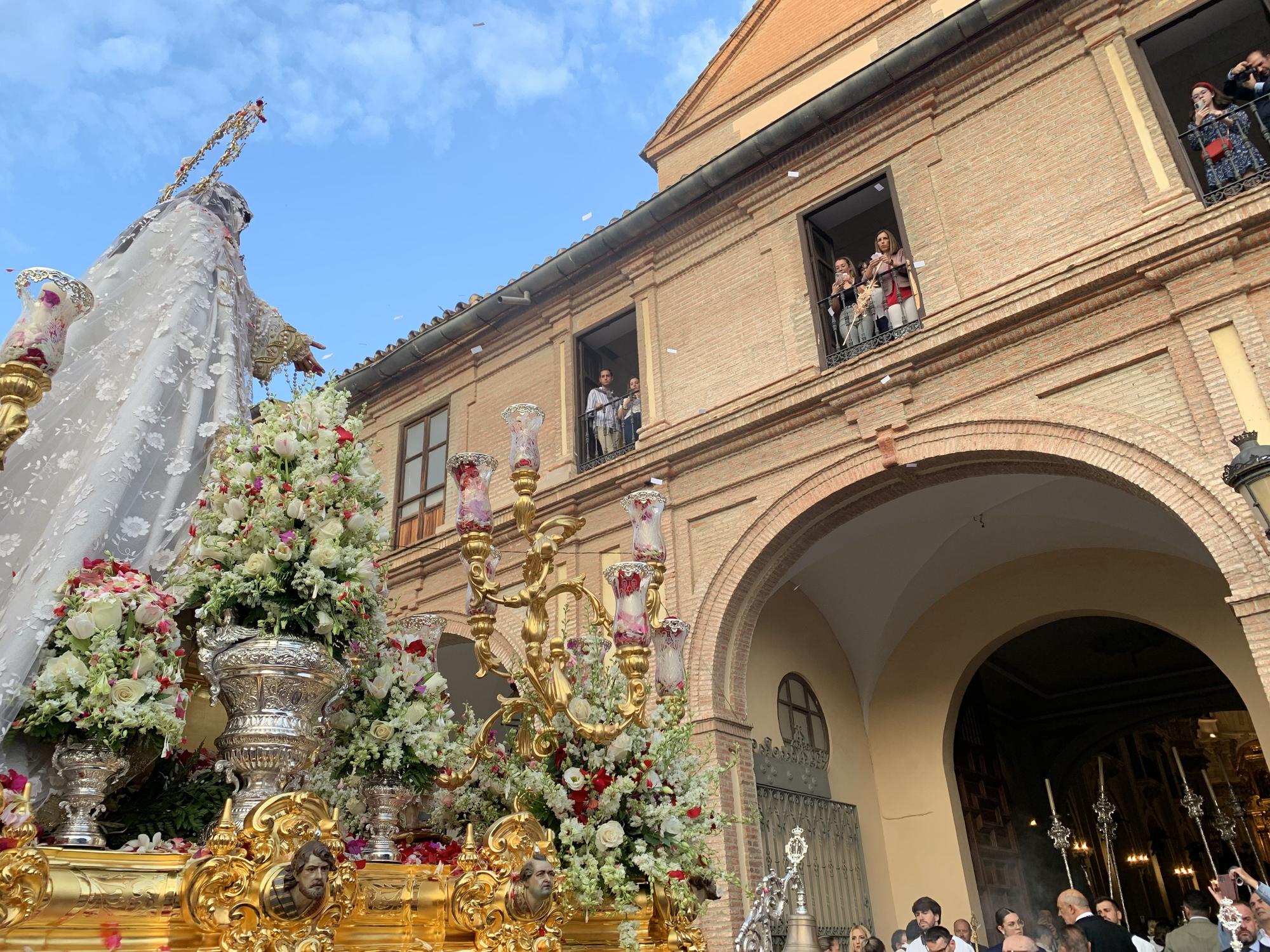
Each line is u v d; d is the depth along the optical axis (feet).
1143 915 67.00
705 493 34.45
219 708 12.47
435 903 10.45
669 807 14.34
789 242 36.27
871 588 41.52
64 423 11.49
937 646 42.09
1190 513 24.21
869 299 33.65
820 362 33.53
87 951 7.59
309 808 9.14
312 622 10.74
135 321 12.58
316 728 10.85
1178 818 71.87
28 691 9.16
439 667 45.32
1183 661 53.78
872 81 34.35
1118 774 71.61
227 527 10.75
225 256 14.01
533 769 14.14
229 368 12.89
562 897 11.98
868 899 37.24
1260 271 25.02
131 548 10.83
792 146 37.09
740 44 44.29
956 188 32.63
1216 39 35.50
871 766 41.63
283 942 8.58
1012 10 32.12
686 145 43.93
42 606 9.48
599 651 15.37
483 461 14.06
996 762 47.32
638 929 13.74
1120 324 27.14
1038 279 29.30
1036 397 28.19
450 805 14.21
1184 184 27.66
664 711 15.30
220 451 11.91
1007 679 54.29
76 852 7.72
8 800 7.54
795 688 38.50
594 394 40.81
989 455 28.78
